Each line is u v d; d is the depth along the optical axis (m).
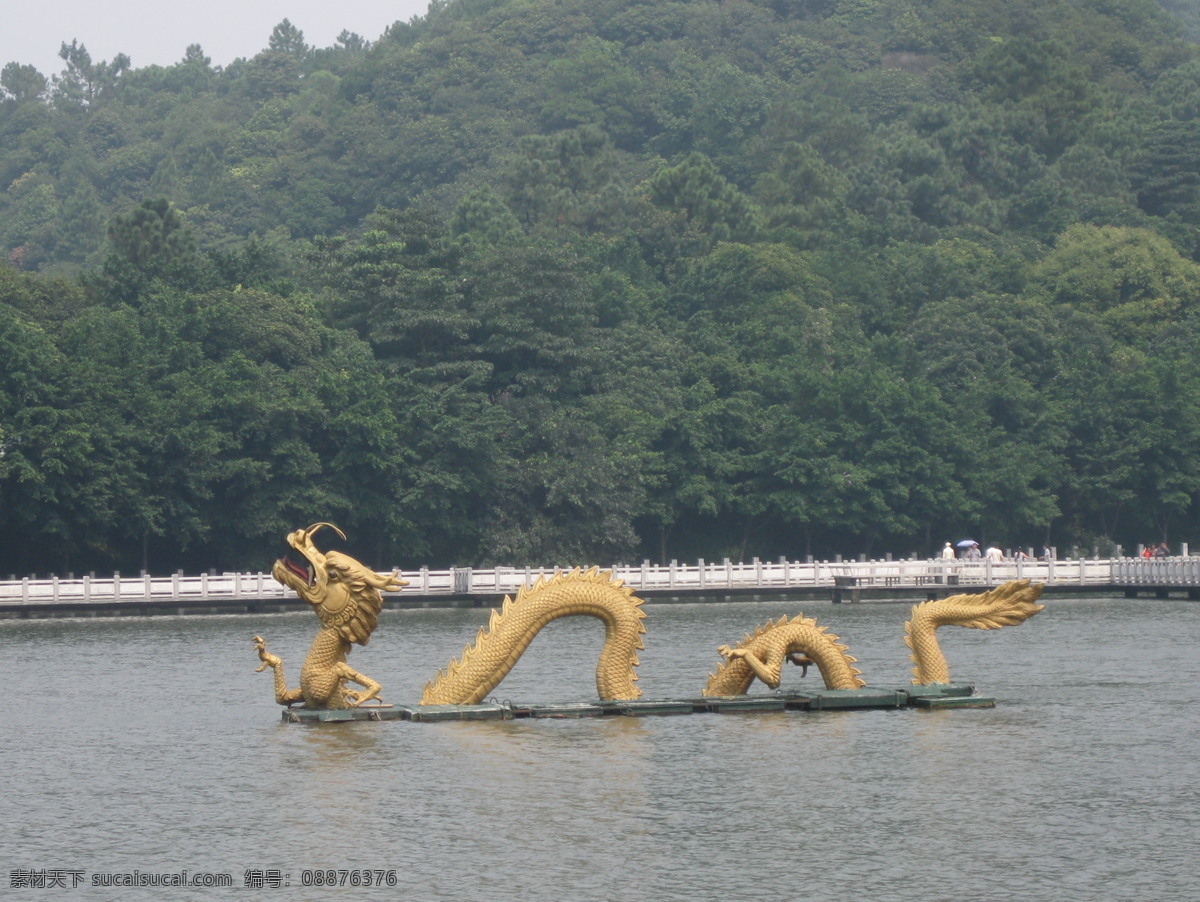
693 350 107.38
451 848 25.42
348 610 35.88
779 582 79.81
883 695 38.28
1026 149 161.88
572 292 99.38
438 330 95.56
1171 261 133.38
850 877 23.94
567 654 53.94
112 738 35.28
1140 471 102.62
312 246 128.25
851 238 134.38
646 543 101.12
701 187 137.00
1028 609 39.69
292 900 23.03
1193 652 51.94
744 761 31.61
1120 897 23.03
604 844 25.62
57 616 69.12
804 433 96.75
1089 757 32.16
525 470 90.62
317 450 86.31
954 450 99.12
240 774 30.67
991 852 25.23
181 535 80.44
